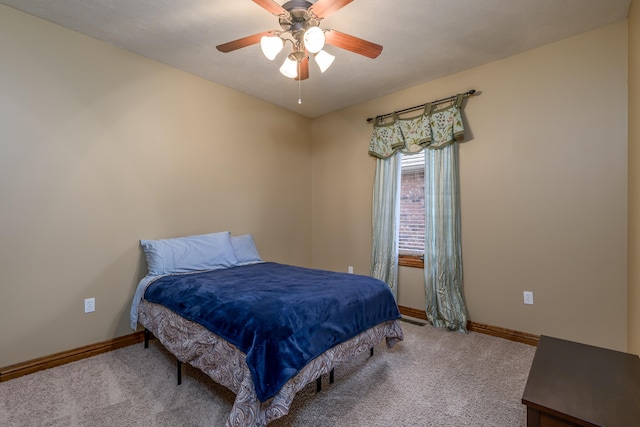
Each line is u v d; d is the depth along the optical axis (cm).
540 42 257
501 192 284
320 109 415
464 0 204
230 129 347
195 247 285
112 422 162
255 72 310
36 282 222
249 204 367
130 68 271
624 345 227
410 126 337
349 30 238
